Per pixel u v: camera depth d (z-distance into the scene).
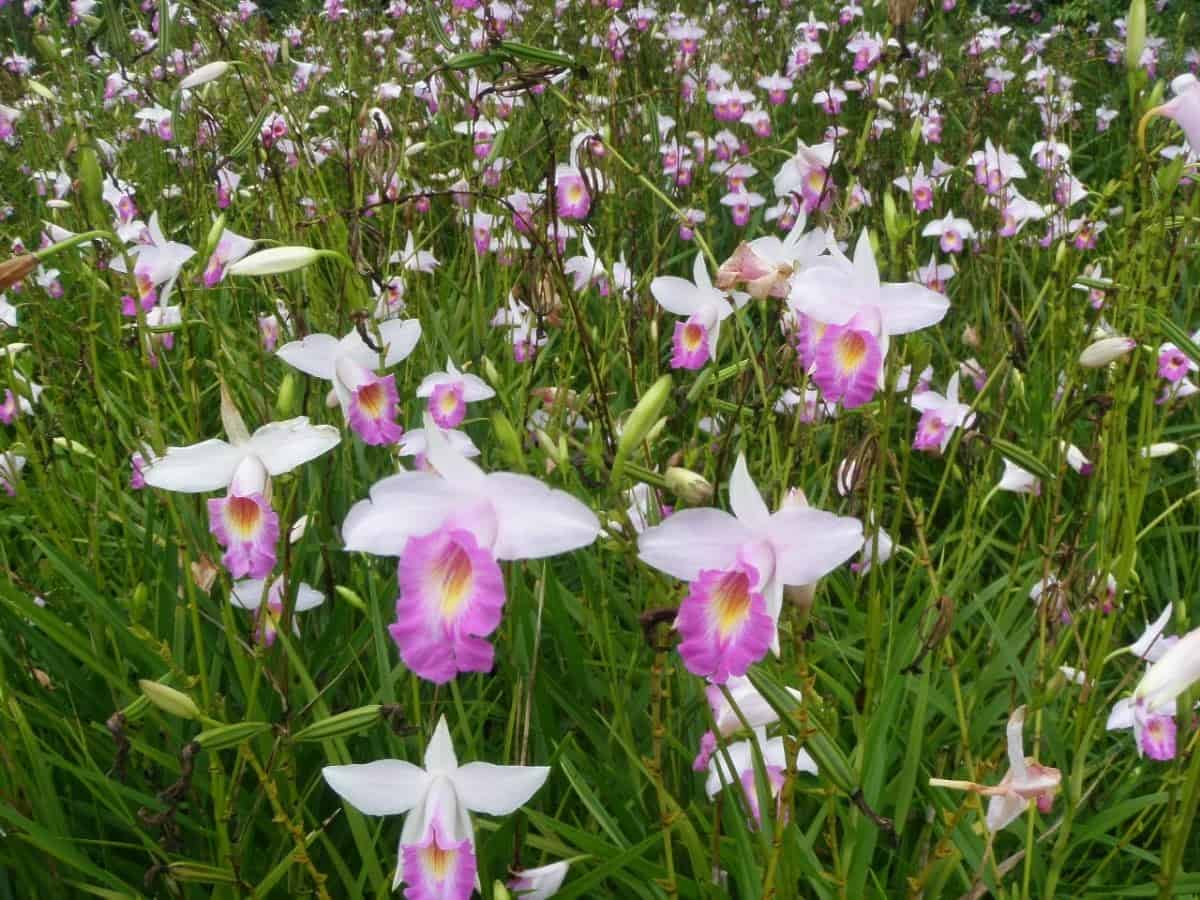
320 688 0.56
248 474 0.47
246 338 0.80
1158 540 0.77
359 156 0.76
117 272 0.68
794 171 0.86
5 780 0.49
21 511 0.71
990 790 0.40
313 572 0.62
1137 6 0.55
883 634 0.59
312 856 0.52
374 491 0.37
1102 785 0.57
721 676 0.35
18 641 0.57
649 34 1.49
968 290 1.07
